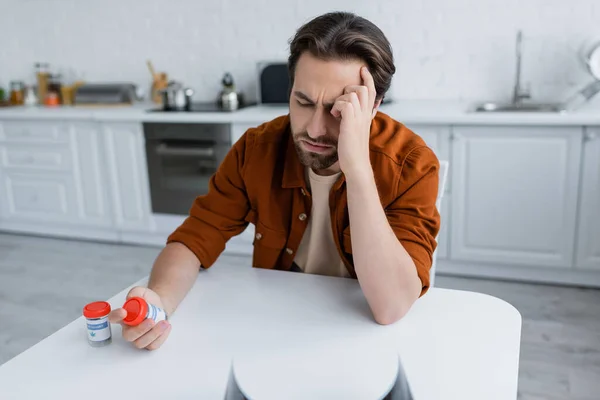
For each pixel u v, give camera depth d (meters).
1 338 2.48
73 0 3.86
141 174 3.41
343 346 0.95
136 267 3.25
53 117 3.48
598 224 2.71
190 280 1.19
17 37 4.05
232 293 1.16
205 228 1.30
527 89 3.18
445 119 2.76
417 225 1.17
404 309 1.03
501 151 2.76
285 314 1.06
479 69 3.23
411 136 1.30
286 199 1.31
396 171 1.21
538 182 2.74
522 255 2.85
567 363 2.20
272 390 0.83
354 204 1.06
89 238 3.75
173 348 0.95
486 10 3.14
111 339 0.98
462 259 2.96
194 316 1.06
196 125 3.20
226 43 3.62
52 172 3.62
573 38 3.05
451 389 0.83
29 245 3.66
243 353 0.93
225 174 1.36
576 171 2.68
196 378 0.87
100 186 3.54
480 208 2.86
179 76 3.77
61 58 3.99
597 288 2.84
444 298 1.11
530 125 2.69
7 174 3.75
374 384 0.84
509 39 3.14
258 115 3.06
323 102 1.06
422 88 3.35
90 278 3.11
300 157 1.13
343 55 1.04
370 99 1.06
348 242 1.25
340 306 1.09
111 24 3.82
